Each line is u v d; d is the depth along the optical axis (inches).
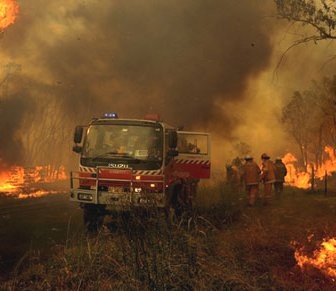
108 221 389.1
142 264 185.6
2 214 468.4
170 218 207.9
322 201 424.8
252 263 206.7
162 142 374.6
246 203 474.0
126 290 177.2
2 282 215.9
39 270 224.7
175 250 189.5
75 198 370.3
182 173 414.3
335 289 178.7
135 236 199.3
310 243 240.2
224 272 181.8
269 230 272.7
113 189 367.2
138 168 366.3
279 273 198.8
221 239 231.6
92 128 383.6
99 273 207.9
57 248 284.0
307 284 184.7
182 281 173.6
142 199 222.2
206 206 390.0
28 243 315.6
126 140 376.2
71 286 203.8
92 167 371.9
